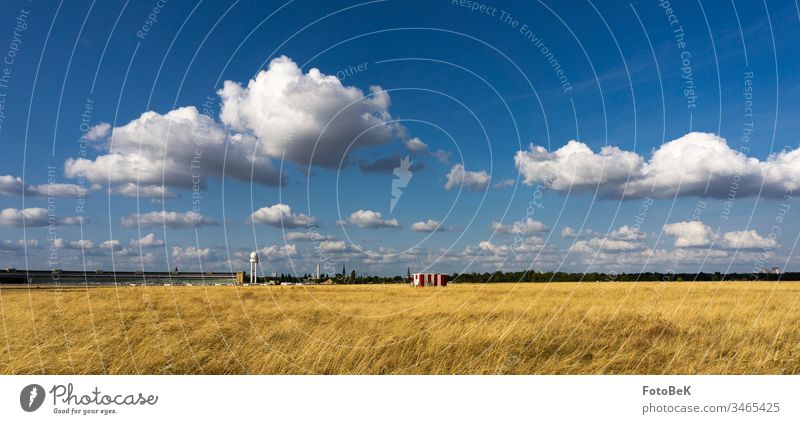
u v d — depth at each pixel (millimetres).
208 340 13031
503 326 14188
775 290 32125
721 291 30750
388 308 21875
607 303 21828
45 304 20578
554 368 10836
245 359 11508
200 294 29797
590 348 12328
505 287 43344
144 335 13188
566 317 16531
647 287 36375
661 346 11992
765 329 13250
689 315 16125
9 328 14070
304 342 12820
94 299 23891
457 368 10914
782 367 10500
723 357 11258
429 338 13062
